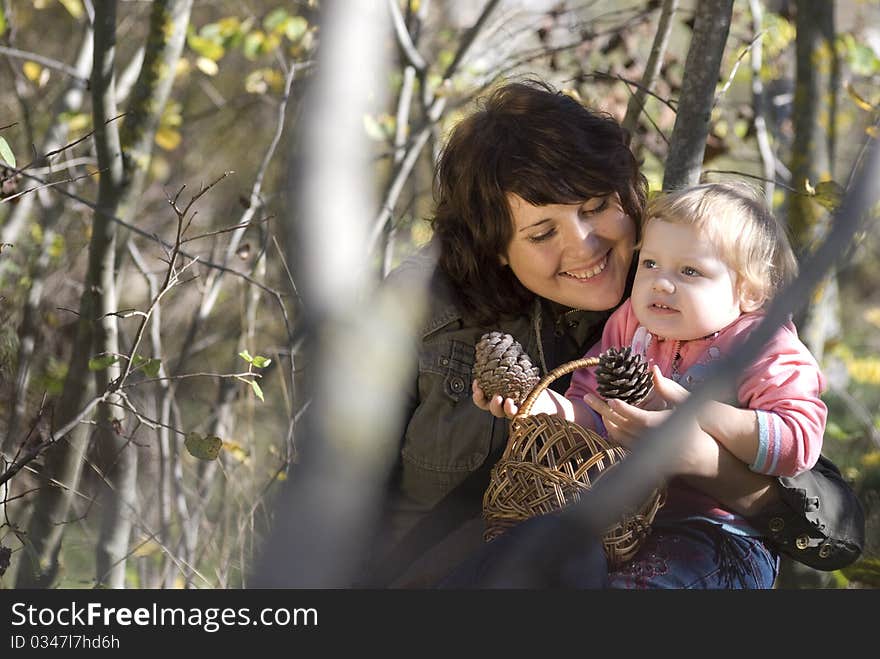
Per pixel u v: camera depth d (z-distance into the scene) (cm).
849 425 630
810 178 507
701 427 304
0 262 540
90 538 505
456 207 349
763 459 304
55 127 586
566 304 346
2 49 541
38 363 553
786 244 340
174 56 441
